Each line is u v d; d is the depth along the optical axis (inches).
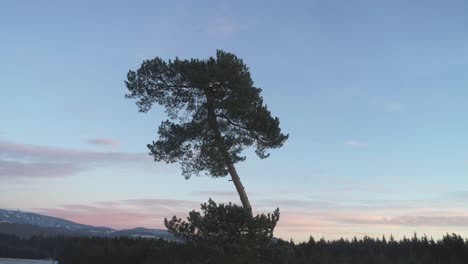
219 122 1194.0
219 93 1187.9
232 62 1160.2
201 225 941.2
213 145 1149.1
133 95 1227.2
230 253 909.2
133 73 1216.8
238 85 1136.2
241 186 1146.0
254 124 1146.0
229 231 931.3
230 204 965.2
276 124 1152.2
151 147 1182.3
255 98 1158.3
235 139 1150.3
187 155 1189.1
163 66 1186.0
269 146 1182.9
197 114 1196.5
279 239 1043.3
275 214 991.0
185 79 1185.4
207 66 1181.1
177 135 1162.6
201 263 937.5
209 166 1178.6
